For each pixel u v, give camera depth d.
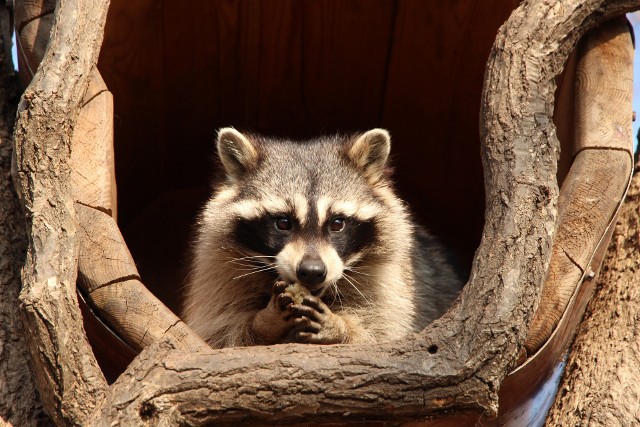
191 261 11.93
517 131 8.43
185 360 7.07
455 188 14.00
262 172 10.56
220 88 13.19
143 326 7.90
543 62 8.93
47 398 7.15
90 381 7.11
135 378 7.00
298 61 13.05
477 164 13.48
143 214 14.39
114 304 8.01
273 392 7.00
